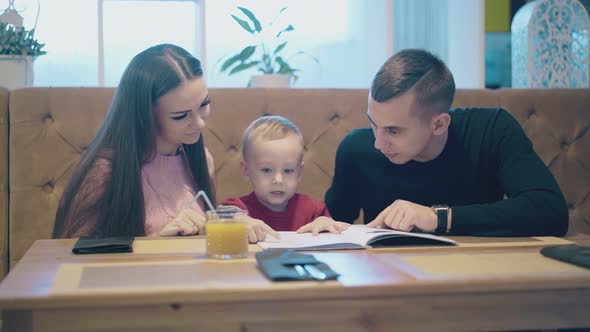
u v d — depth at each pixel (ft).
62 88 6.38
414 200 5.15
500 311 2.63
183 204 4.98
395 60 4.42
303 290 2.46
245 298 2.42
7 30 6.66
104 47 8.02
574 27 7.95
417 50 4.54
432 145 4.91
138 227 4.51
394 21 9.06
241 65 7.45
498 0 13.48
